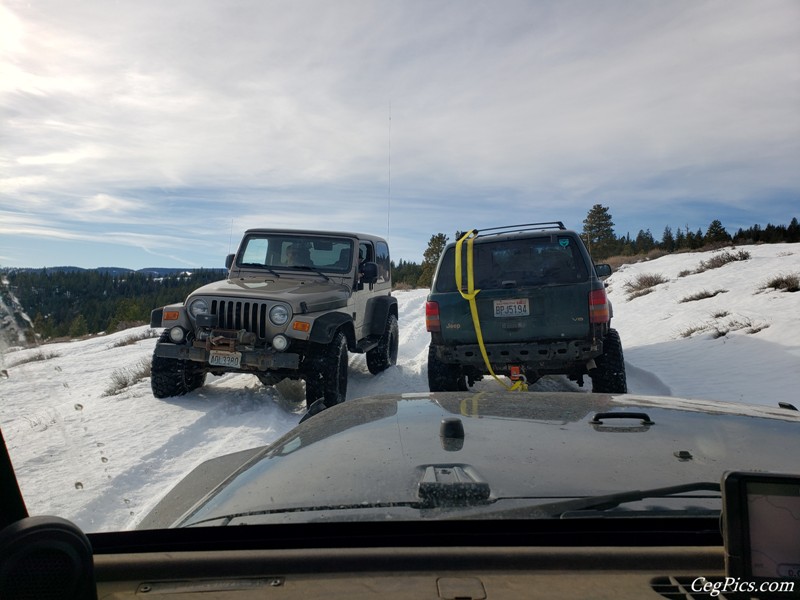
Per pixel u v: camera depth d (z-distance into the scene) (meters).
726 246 29.61
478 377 6.18
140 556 1.10
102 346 16.23
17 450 4.32
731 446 1.70
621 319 13.90
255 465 1.79
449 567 1.04
